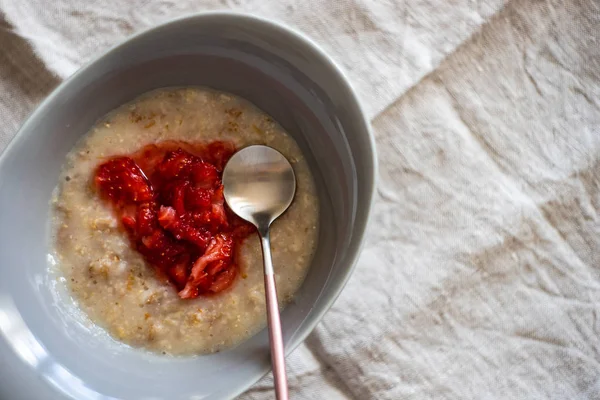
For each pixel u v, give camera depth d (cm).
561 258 42
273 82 38
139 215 38
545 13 43
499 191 42
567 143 43
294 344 35
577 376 42
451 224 42
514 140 43
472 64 43
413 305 41
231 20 35
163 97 38
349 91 35
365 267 41
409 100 42
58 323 37
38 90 40
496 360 42
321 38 42
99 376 36
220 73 38
